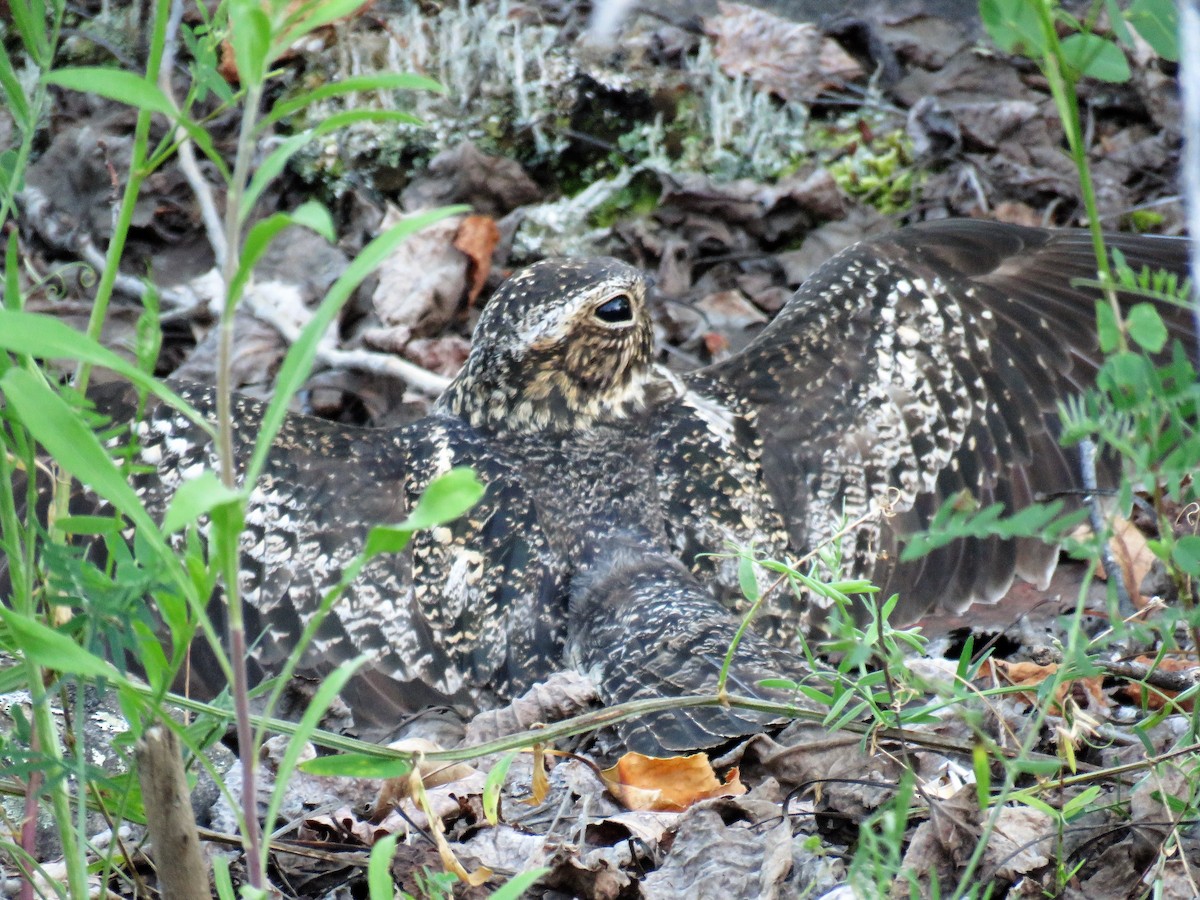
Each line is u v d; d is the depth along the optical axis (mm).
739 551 6156
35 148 15164
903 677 5645
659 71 15852
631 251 14648
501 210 15078
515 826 7117
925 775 7113
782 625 9164
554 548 8773
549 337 8938
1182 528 10523
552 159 15445
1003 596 10148
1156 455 4750
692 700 6070
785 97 15734
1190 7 4641
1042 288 10359
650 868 6844
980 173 15078
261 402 9273
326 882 6812
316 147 15211
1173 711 7555
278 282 14125
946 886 6273
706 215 14875
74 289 14070
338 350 13375
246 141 3725
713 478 9195
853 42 16359
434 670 8672
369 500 8906
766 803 6906
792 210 14875
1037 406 10242
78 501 9016
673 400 9430
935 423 9930
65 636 4156
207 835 6555
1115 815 6520
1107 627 9773
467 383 9305
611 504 8953
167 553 3951
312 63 15914
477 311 14219
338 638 8703
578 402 9133
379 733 8617
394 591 8734
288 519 8812
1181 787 6492
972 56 15953
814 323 9883
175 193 14836
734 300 14117
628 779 7367
